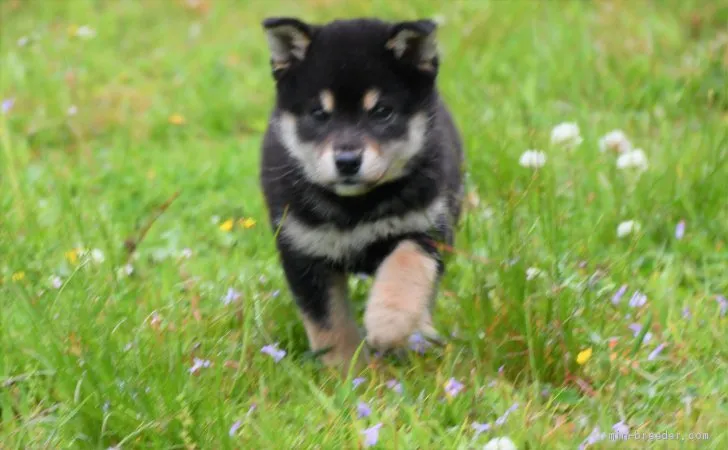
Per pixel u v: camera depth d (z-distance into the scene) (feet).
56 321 18.93
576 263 21.42
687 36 35.37
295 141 20.47
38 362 19.06
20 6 42.06
